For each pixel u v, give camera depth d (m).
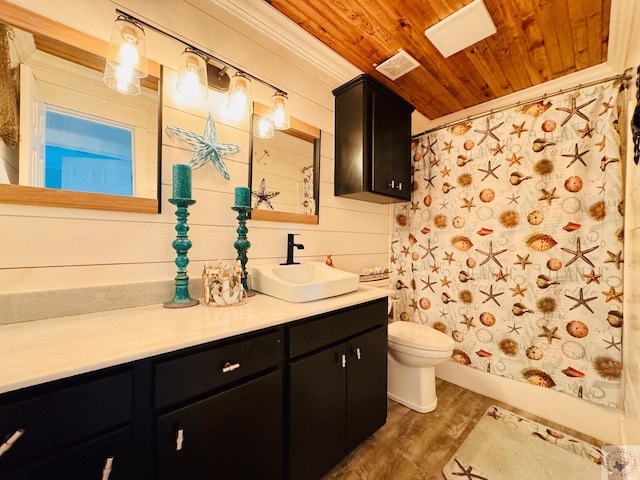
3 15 0.85
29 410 0.54
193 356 0.76
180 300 1.09
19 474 0.52
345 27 1.44
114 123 1.05
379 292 1.48
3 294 0.84
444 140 2.13
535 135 1.70
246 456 0.89
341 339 1.23
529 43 1.52
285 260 1.63
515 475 1.24
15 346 0.69
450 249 2.08
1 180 0.84
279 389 0.98
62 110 0.95
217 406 0.81
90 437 0.61
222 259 1.35
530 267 1.71
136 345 0.71
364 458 1.34
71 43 0.96
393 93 1.88
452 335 2.06
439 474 1.24
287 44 1.53
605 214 1.46
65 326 0.85
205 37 1.29
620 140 1.44
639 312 1.21
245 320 0.94
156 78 1.15
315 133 1.77
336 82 1.86
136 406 0.67
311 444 1.09
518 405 1.75
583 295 1.53
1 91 0.85
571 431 1.54
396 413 1.70
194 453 0.77
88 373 0.61
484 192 1.91
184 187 1.08
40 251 0.90
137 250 1.10
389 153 1.89
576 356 1.55
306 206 1.73
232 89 1.28
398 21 1.39
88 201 0.98
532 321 1.70
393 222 2.46
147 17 1.13
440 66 1.74
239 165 1.42
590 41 1.49
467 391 1.96
